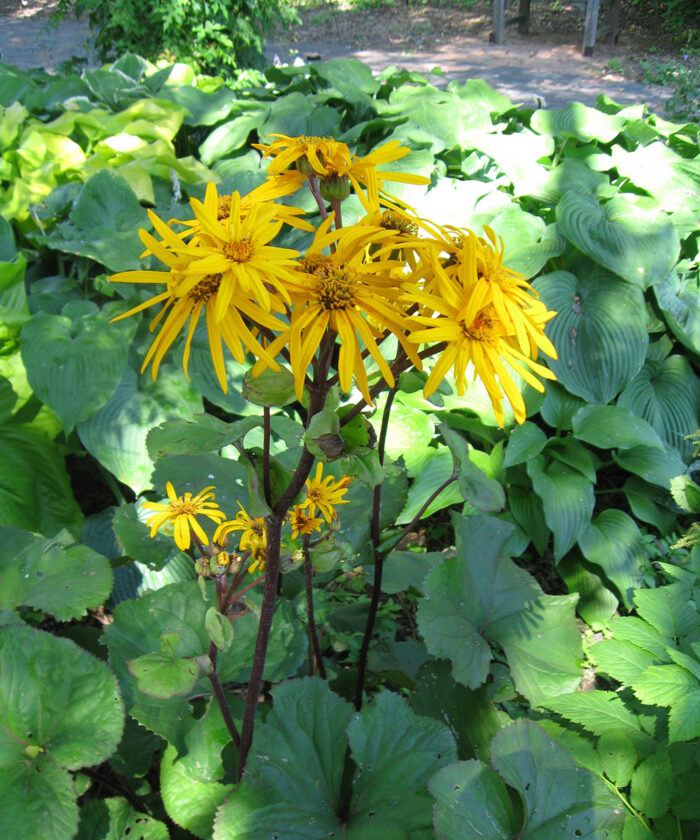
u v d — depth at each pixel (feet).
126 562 3.02
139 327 3.55
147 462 3.27
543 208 4.35
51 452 3.26
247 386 1.51
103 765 2.64
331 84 5.15
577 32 13.57
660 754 2.16
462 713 2.28
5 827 1.75
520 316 1.35
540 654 2.37
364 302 1.30
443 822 1.73
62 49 11.91
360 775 1.90
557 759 1.89
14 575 2.41
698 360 4.25
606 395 3.79
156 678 1.70
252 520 1.84
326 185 1.56
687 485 3.58
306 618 2.52
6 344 3.22
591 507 3.51
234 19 7.30
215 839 1.79
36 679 1.96
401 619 3.37
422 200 4.03
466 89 5.02
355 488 2.71
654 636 2.70
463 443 2.25
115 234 3.63
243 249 1.28
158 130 4.40
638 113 5.12
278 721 1.95
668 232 3.94
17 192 3.92
